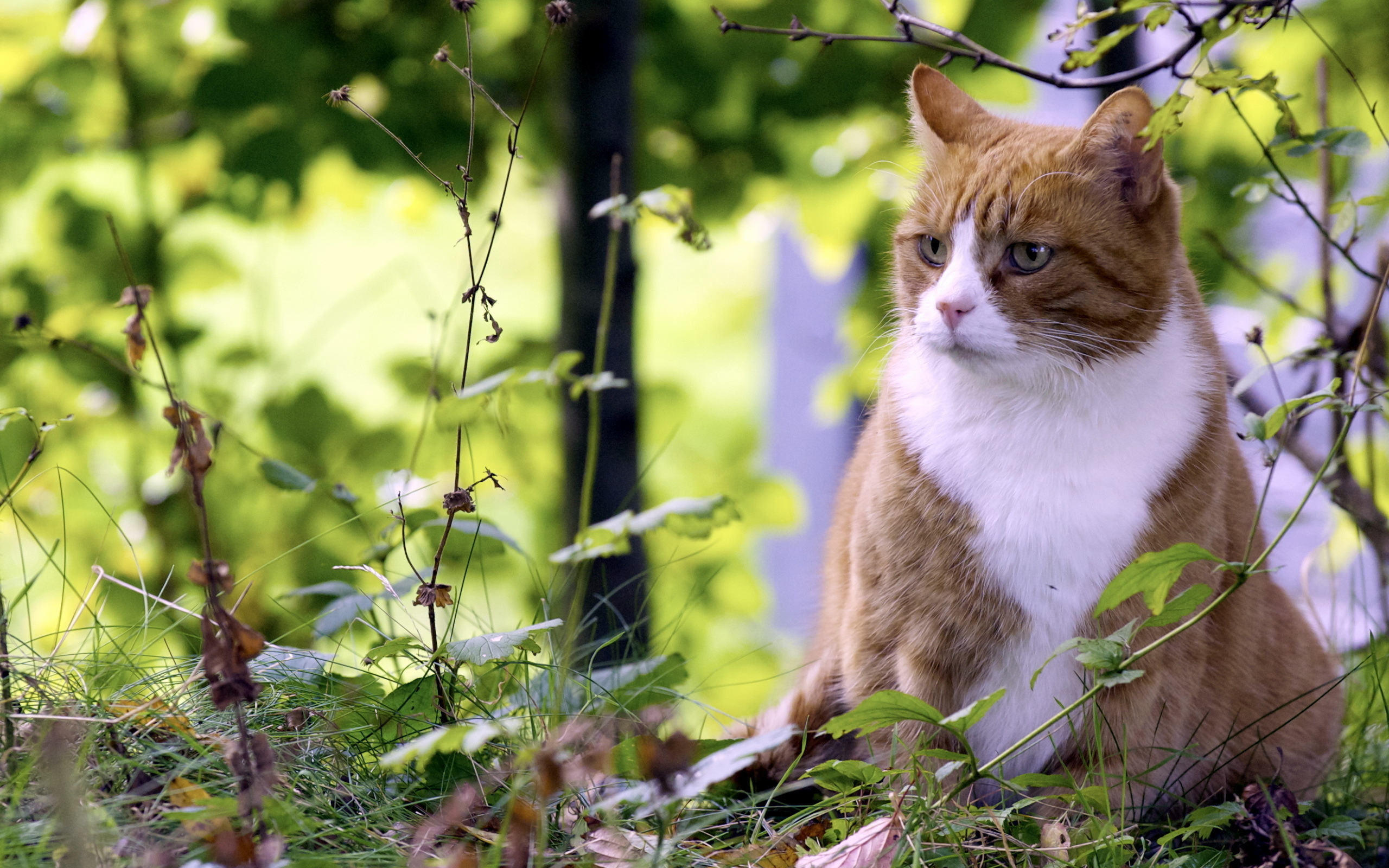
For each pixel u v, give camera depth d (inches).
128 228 333.1
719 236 425.7
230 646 130.3
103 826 133.7
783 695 247.4
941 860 155.6
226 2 302.2
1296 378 299.1
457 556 238.5
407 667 191.9
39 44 320.2
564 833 158.9
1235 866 168.6
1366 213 290.7
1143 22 164.7
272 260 446.3
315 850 142.9
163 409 130.1
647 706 196.9
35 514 308.0
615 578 289.0
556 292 335.3
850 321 369.1
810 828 176.2
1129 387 182.5
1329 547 281.3
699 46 327.9
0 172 324.5
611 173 294.4
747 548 405.7
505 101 317.7
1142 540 179.0
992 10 306.5
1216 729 200.1
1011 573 182.2
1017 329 182.1
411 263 581.3
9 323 312.2
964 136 202.2
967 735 194.1
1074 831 163.5
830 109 336.5
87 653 174.4
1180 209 194.4
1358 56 299.6
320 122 309.4
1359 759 212.2
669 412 379.9
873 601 195.9
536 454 349.1
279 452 332.8
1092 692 151.6
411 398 349.4
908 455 191.5
